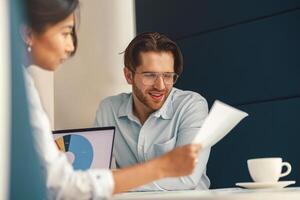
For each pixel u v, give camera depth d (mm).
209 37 1937
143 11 2150
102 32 2084
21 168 475
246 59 1826
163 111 1632
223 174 1860
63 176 728
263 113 1768
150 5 2129
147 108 1655
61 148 1472
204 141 846
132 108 1722
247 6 1835
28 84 540
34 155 496
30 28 685
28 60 599
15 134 472
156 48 1609
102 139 1478
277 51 1746
